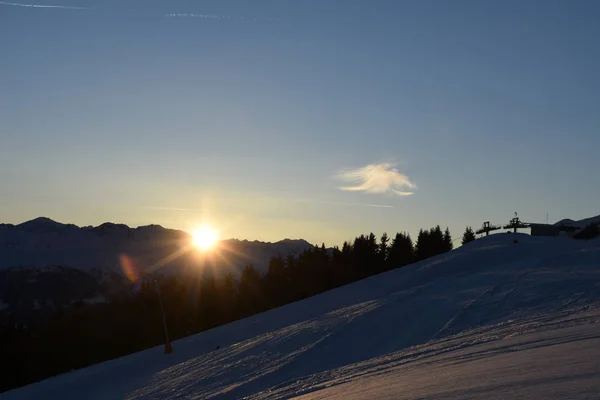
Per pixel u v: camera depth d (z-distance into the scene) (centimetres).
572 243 7000
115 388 3984
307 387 1883
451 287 4075
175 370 3894
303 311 5572
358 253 10525
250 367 3077
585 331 1608
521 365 1167
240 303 9869
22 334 8119
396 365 1828
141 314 9069
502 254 6156
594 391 807
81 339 8219
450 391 1022
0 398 4984
